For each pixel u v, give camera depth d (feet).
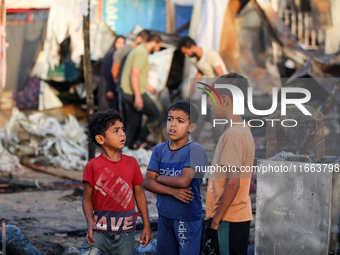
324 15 35.32
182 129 10.16
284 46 35.01
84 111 40.19
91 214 9.71
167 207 10.28
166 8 37.91
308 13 35.60
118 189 9.87
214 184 9.53
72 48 36.45
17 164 30.17
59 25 36.24
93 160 10.01
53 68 37.42
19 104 41.37
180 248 10.14
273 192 10.98
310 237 10.48
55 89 39.14
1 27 34.06
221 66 36.27
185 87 37.35
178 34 38.09
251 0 35.73
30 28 37.04
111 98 36.63
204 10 36.47
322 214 10.33
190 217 10.18
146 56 35.78
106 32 36.94
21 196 22.90
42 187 25.34
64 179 27.84
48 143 32.86
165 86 37.11
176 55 37.91
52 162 31.48
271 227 11.04
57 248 14.11
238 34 36.55
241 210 9.54
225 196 9.14
